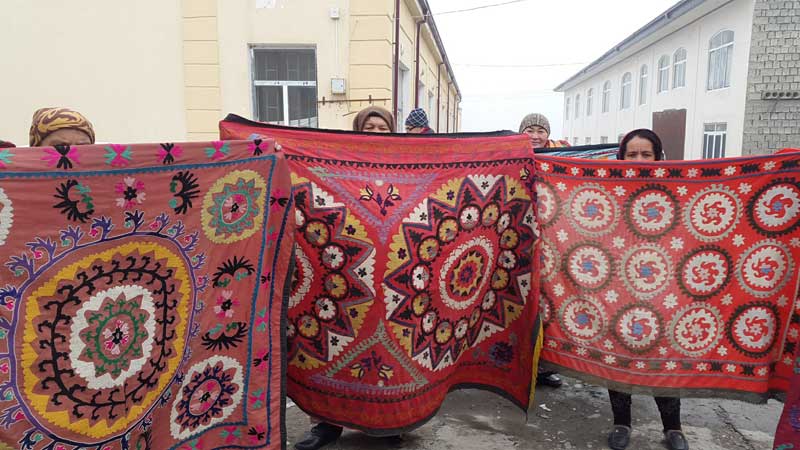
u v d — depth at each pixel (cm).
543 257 274
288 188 212
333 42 686
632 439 275
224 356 206
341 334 244
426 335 252
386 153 249
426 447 267
